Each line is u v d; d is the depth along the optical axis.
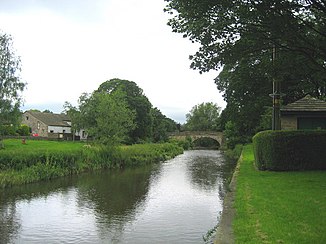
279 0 11.89
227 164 40.34
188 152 73.12
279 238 7.14
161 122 92.69
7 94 37.81
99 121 38.12
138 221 14.52
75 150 32.69
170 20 14.41
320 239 6.99
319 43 13.95
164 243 11.66
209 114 129.38
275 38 13.16
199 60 14.50
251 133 54.81
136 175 29.55
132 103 71.31
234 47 14.01
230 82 40.66
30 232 13.30
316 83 22.31
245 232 7.72
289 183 14.27
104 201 18.66
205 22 13.27
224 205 10.99
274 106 20.81
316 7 12.98
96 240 12.27
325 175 16.31
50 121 87.12
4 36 38.69
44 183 24.70
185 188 22.56
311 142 18.41
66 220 14.92
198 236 12.30
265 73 16.48
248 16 12.28
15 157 25.66
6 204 18.08
